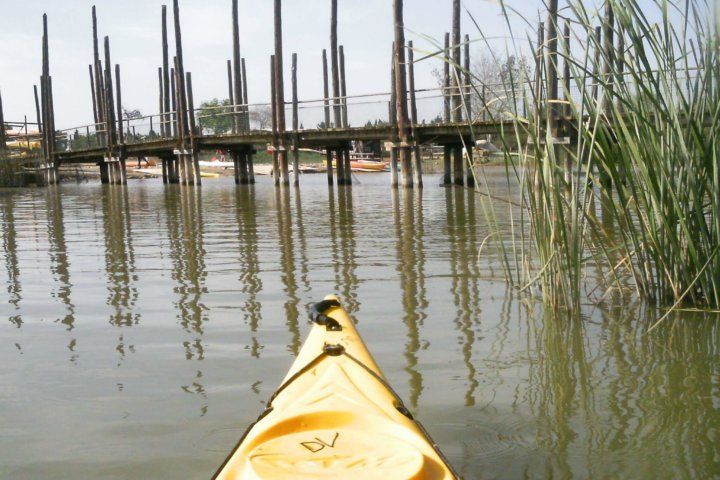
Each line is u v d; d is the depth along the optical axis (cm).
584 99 607
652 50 601
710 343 565
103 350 566
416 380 490
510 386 478
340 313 473
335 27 3058
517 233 1190
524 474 364
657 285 681
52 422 430
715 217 633
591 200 686
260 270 887
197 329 620
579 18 604
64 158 4041
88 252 1069
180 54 3200
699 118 617
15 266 948
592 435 406
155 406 450
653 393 466
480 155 729
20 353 562
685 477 360
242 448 310
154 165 6034
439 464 292
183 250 1070
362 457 295
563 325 620
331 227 1340
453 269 870
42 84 4062
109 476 366
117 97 3728
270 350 557
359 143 5669
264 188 2961
